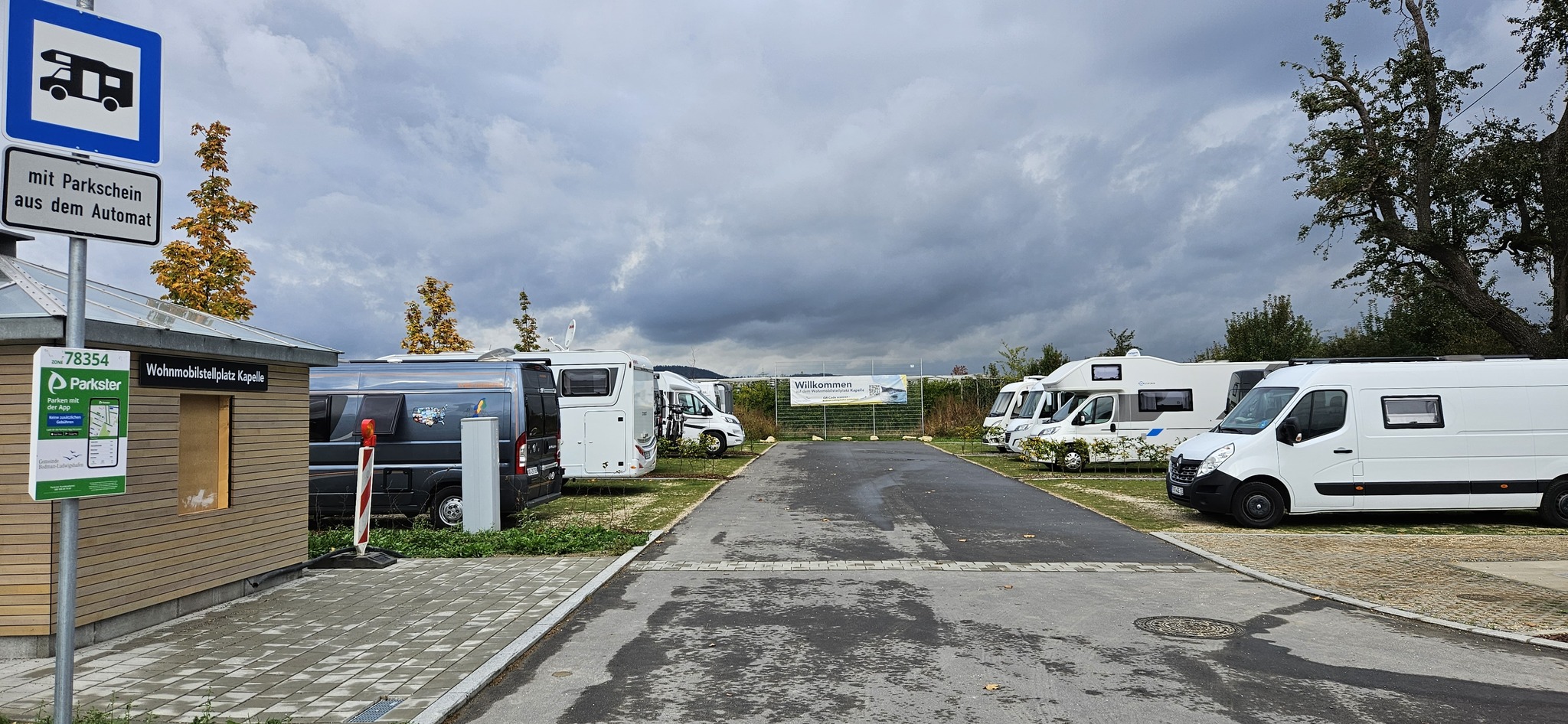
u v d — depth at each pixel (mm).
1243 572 9312
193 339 6953
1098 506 15250
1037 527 12672
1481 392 12984
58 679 3396
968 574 9211
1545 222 24219
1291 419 12977
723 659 6098
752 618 7309
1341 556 10219
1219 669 5859
